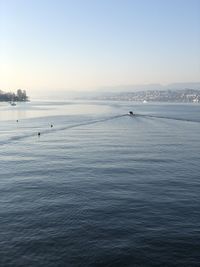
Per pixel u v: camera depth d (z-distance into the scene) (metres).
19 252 20.95
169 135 83.56
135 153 56.59
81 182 37.31
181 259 20.16
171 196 32.03
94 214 27.19
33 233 23.59
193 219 26.11
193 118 142.75
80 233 23.56
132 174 41.16
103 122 122.88
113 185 36.06
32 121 124.56
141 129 98.81
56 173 41.69
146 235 23.20
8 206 29.25
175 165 46.53
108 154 55.56
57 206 29.16
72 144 67.19
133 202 30.20
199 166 45.81
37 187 35.25
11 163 47.97
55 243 22.05
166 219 26.09
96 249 21.28
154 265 19.58
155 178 39.12
